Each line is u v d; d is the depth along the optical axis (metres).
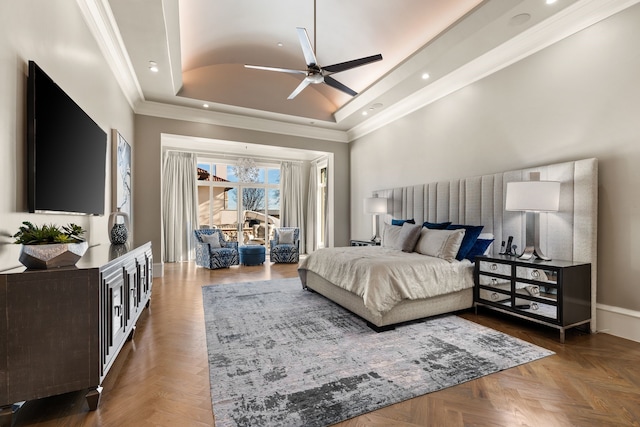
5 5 1.50
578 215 2.68
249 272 5.54
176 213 7.13
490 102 3.62
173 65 3.93
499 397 1.65
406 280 2.76
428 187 4.40
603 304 2.61
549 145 3.01
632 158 2.44
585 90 2.73
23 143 1.67
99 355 1.52
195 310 3.22
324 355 2.15
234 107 5.29
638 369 1.96
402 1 3.41
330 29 4.13
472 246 3.28
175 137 5.38
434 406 1.57
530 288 2.62
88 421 1.46
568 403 1.60
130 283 2.20
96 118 2.89
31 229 1.54
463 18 3.09
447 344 2.34
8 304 1.36
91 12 2.65
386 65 4.47
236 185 8.02
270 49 4.80
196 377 1.88
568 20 2.79
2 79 1.48
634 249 2.44
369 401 1.61
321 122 6.05
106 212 3.22
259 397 1.64
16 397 1.37
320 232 8.39
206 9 3.64
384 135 5.59
